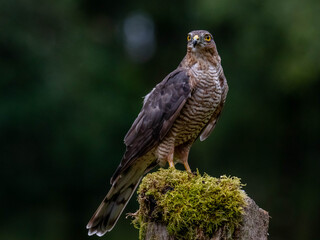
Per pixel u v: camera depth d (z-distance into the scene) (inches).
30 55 665.6
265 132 658.8
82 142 666.8
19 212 723.4
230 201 187.3
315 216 645.3
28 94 657.0
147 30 882.1
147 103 262.1
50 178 705.6
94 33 788.0
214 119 273.9
